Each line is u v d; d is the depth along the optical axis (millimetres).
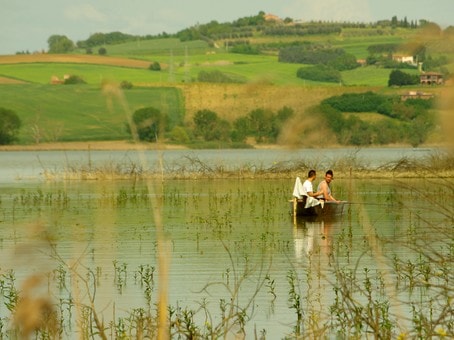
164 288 19594
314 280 47125
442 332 25172
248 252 60281
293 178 143125
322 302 40656
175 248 63125
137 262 56250
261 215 88688
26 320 17109
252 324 37312
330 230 74375
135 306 41250
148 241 66875
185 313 32750
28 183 145500
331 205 83375
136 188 127250
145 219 84688
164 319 19531
